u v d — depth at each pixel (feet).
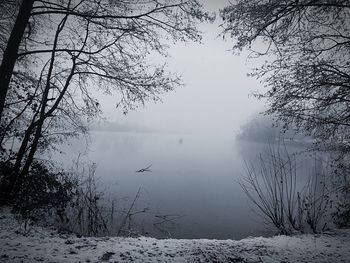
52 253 19.13
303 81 28.96
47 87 36.35
